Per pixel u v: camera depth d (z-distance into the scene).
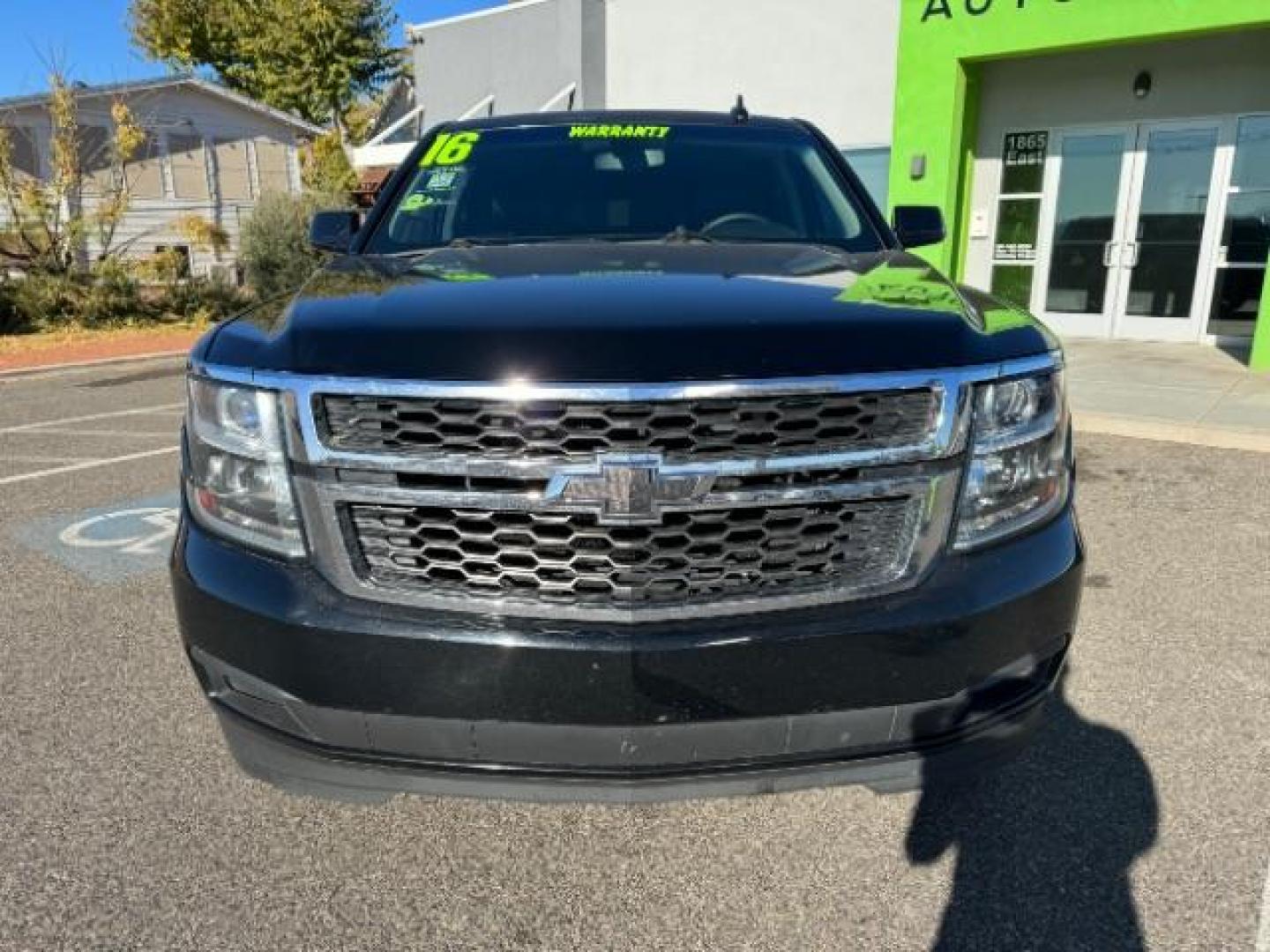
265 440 1.93
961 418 1.92
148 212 22.28
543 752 1.89
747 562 1.88
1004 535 2.03
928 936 2.11
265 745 2.03
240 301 17.64
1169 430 6.79
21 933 2.12
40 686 3.24
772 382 1.79
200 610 2.02
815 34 13.68
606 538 1.82
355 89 31.47
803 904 2.21
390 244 3.23
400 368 1.82
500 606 1.86
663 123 3.73
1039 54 10.38
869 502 1.91
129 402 9.24
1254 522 4.93
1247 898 2.21
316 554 1.92
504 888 2.28
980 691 2.01
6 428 7.88
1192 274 11.15
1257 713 3.03
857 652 1.88
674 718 1.86
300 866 2.35
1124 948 2.07
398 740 1.93
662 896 2.25
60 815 2.53
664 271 2.37
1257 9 8.77
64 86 15.84
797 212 3.33
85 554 4.60
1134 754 2.80
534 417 1.78
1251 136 10.53
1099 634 3.61
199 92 22.94
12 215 16.34
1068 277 11.95
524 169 3.49
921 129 11.06
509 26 17.61
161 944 2.09
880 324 1.95
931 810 2.55
